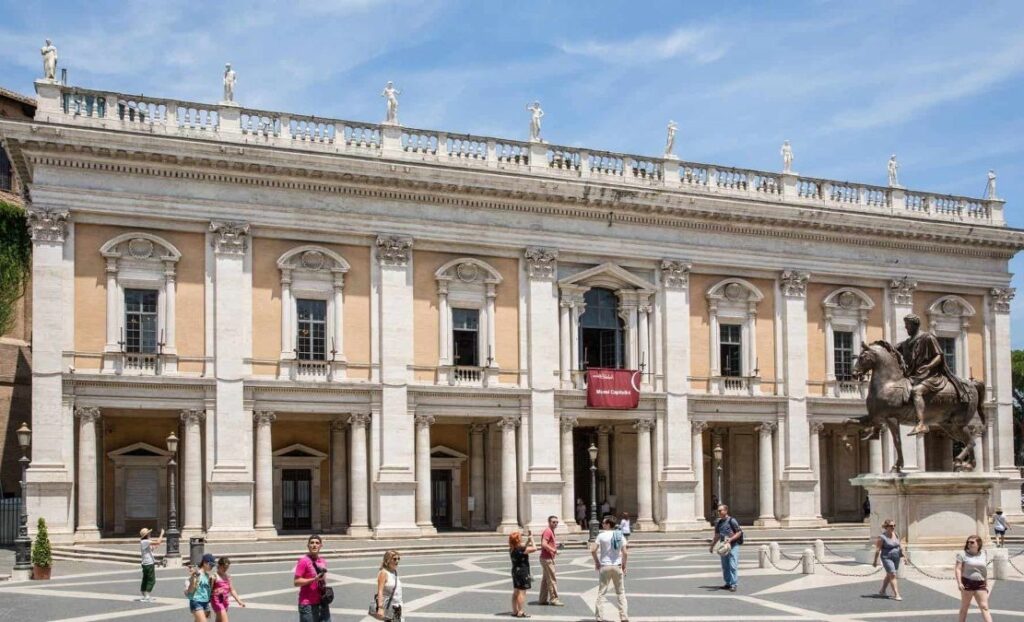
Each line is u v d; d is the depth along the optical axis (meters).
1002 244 69.00
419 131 55.84
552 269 57.97
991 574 34.69
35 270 48.38
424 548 48.38
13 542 50.50
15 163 51.94
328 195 53.62
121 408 49.72
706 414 61.03
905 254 66.88
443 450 58.88
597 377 57.66
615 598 31.72
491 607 30.03
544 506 56.41
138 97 50.62
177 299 50.88
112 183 49.81
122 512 52.09
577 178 58.94
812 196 65.00
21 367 61.66
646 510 59.00
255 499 51.56
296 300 53.12
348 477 55.72
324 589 21.67
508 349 57.09
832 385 64.38
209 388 50.78
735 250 62.34
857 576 35.03
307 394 52.66
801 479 62.50
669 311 60.38
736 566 33.06
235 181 51.88
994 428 68.69
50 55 49.41
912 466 66.38
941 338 67.88
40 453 47.75
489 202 56.72
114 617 28.48
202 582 23.47
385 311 54.09
